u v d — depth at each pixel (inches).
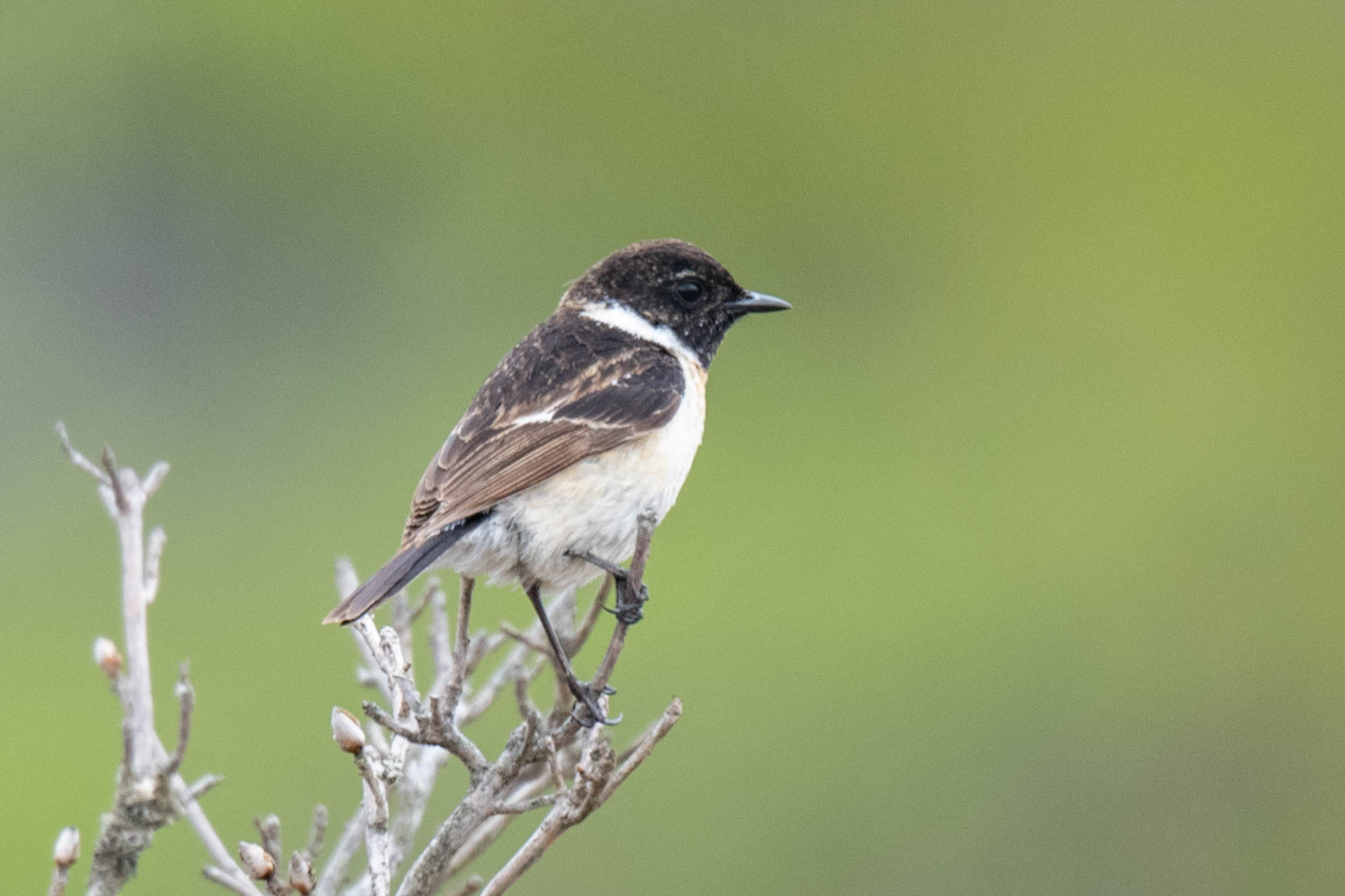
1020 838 483.5
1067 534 564.1
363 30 663.1
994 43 697.6
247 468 597.3
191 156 655.1
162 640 492.7
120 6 652.1
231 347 639.8
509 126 670.5
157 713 456.1
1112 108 703.7
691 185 676.7
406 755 240.1
